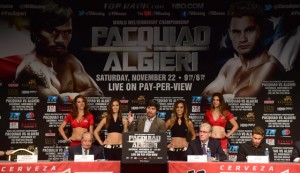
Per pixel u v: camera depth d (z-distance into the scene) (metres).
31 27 7.93
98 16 7.92
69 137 7.77
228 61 7.82
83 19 7.91
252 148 5.88
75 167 4.92
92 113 7.87
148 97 7.86
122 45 7.89
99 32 7.90
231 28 7.83
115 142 7.27
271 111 7.75
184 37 7.86
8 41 7.90
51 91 7.91
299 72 7.73
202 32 7.85
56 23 7.91
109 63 7.89
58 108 7.88
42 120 7.87
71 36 7.90
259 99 7.77
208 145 5.91
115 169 4.94
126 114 7.86
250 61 7.80
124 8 7.91
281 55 7.77
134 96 7.87
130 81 7.87
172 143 7.26
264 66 7.79
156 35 7.87
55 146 7.84
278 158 7.73
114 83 7.88
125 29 7.89
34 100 7.88
